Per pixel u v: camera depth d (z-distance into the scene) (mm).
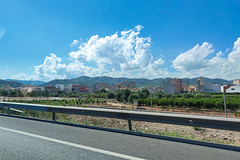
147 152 3547
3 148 3846
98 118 12328
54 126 6234
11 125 6418
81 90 166875
